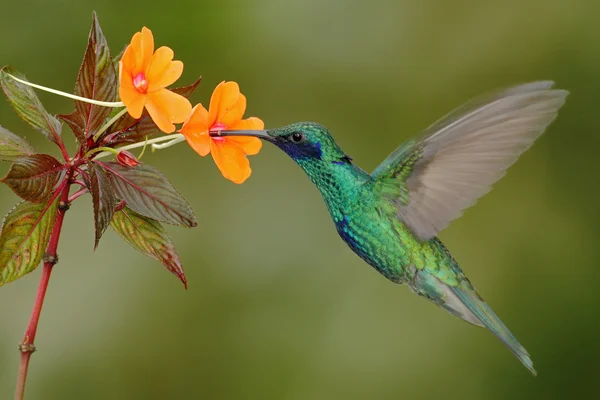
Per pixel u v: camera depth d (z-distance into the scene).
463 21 10.47
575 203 10.23
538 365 9.66
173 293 9.22
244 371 9.21
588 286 9.88
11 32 9.33
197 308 9.27
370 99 10.34
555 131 10.38
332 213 5.42
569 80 10.32
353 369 9.43
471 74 10.35
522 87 5.00
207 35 9.91
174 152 9.66
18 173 4.09
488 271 9.98
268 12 10.17
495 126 5.02
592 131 10.30
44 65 9.31
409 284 5.56
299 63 10.24
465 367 9.55
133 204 4.46
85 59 4.32
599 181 10.23
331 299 9.66
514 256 10.05
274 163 10.09
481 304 5.58
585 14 10.35
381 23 10.44
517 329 9.80
